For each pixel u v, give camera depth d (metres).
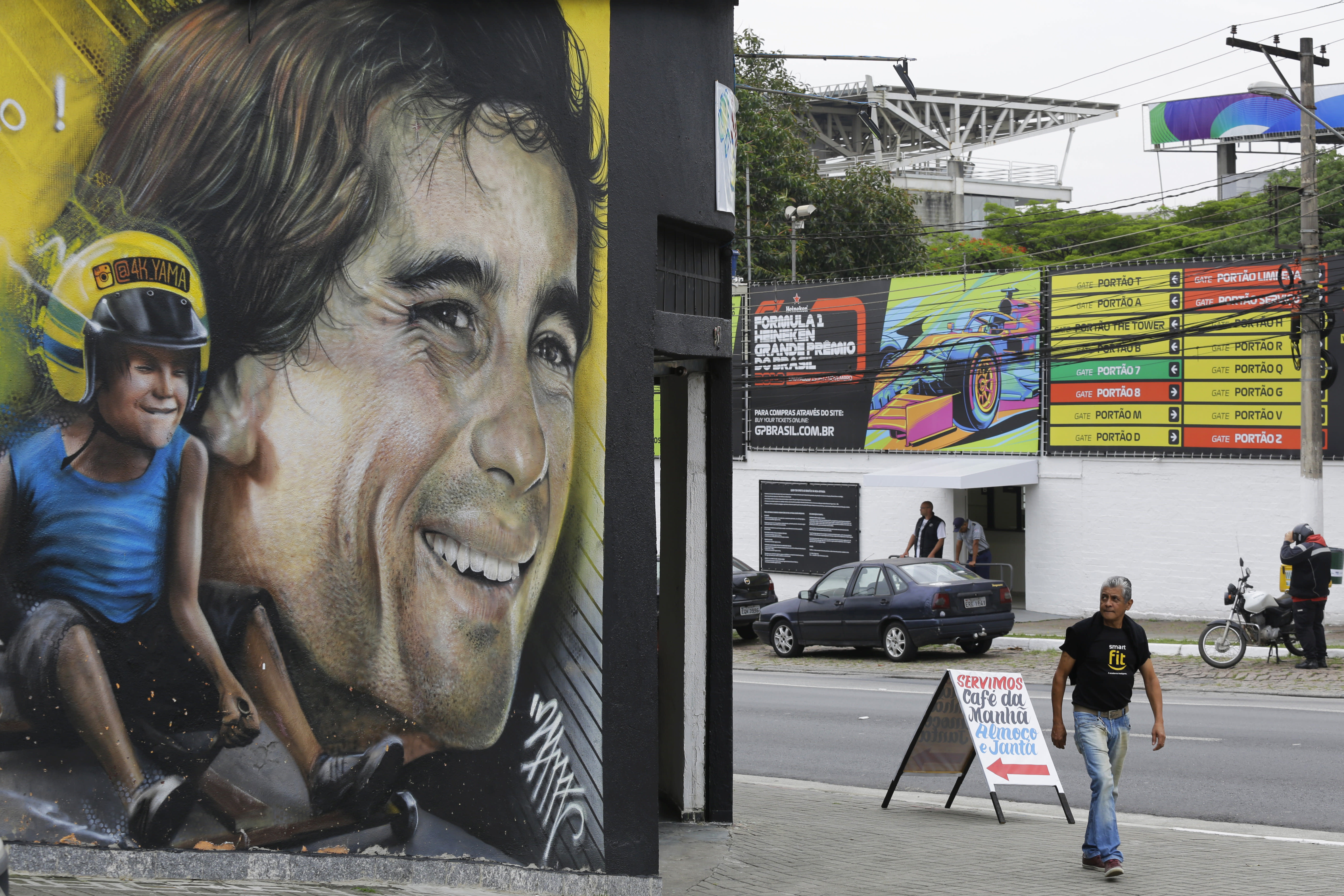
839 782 11.67
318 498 6.50
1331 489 22.34
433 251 6.75
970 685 9.87
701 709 9.18
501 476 6.87
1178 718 14.57
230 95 6.46
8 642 6.18
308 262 6.53
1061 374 25.16
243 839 6.31
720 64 8.29
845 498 28.19
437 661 6.67
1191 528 23.86
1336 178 41.84
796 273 37.06
